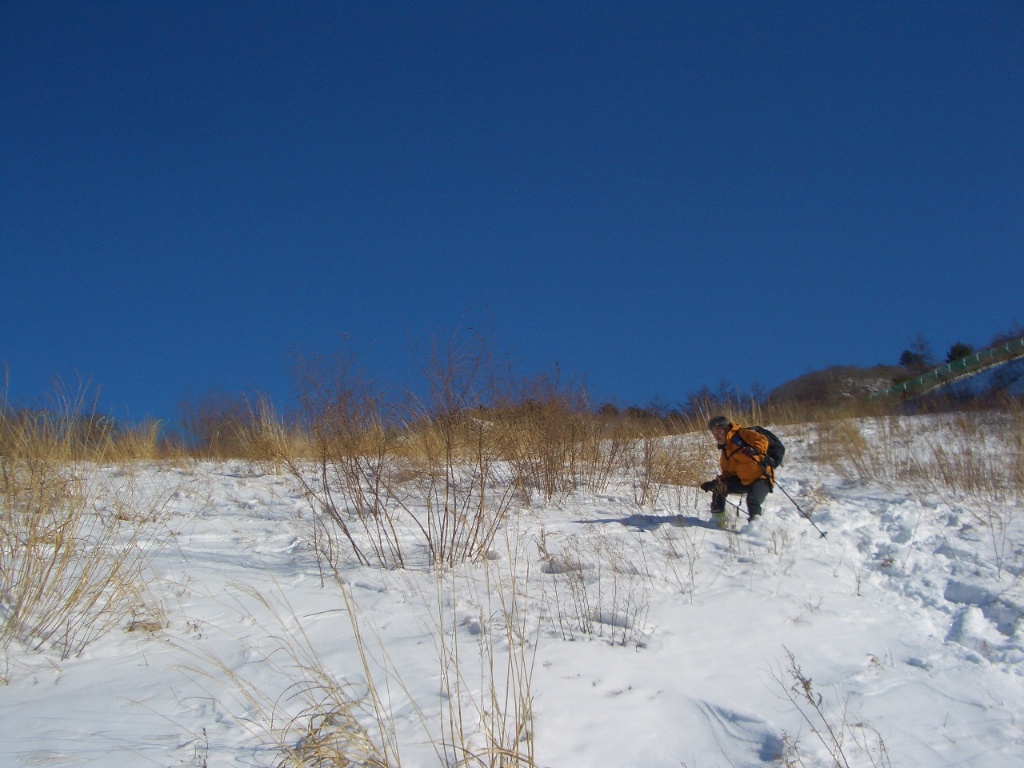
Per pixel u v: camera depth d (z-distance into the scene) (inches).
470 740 136.2
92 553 202.1
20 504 217.0
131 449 400.5
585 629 189.9
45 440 237.3
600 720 148.4
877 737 146.3
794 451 482.0
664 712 152.6
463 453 292.7
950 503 321.4
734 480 301.1
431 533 272.2
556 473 352.2
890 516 304.8
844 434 460.4
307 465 368.5
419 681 158.7
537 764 132.6
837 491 367.2
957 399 609.3
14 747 130.9
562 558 245.0
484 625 184.5
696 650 182.7
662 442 417.4
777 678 168.9
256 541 265.9
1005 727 150.3
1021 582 224.2
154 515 282.4
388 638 182.9
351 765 127.3
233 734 137.6
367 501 303.3
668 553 256.2
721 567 246.4
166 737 135.6
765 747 142.7
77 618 184.9
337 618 195.3
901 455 418.3
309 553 252.4
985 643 188.4
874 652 185.3
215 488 350.0
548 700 153.6
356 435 281.0
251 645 176.7
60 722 140.1
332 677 160.4
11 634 171.5
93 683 157.1
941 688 166.1
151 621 186.2
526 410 351.9
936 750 142.7
